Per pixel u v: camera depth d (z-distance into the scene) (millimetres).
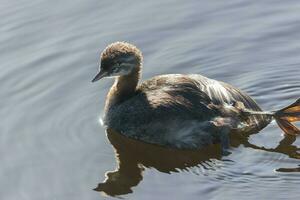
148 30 18516
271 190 13047
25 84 16812
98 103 16172
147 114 14906
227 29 18438
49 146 14805
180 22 18766
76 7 19516
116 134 15227
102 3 19609
